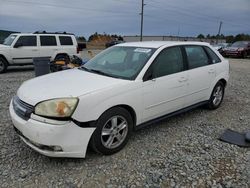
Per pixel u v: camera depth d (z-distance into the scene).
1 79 9.69
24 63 12.08
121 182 2.99
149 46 4.46
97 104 3.27
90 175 3.11
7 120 4.82
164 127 4.68
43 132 3.00
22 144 3.84
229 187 2.93
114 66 4.27
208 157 3.59
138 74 3.86
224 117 5.36
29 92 3.40
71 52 13.22
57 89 3.35
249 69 14.60
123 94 3.56
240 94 7.56
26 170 3.18
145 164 3.37
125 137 3.73
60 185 2.92
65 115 3.04
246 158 3.60
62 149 3.10
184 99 4.70
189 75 4.70
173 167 3.31
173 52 4.54
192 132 4.48
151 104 4.02
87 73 4.14
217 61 5.68
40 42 12.34
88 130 3.22
